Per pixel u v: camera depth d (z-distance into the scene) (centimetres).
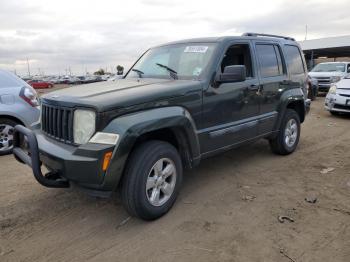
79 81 6056
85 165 284
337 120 911
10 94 577
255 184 431
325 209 357
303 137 701
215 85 387
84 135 298
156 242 298
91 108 291
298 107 580
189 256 277
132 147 315
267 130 496
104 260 274
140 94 316
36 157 317
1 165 526
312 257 272
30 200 391
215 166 503
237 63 445
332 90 950
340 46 2959
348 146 619
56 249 291
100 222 337
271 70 494
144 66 468
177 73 410
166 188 341
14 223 336
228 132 411
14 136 372
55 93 361
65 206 374
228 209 360
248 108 444
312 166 500
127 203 314
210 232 313
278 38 540
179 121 336
